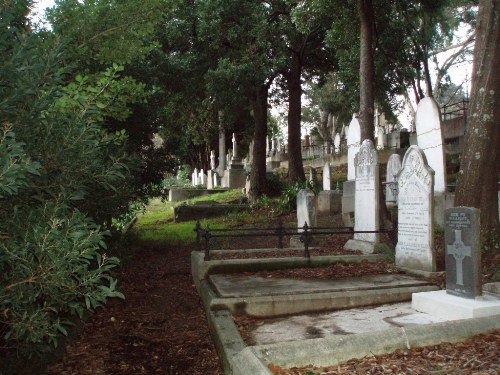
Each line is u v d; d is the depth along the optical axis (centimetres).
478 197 862
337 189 2011
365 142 1016
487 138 860
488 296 604
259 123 2370
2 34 395
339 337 452
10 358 499
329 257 903
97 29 621
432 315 610
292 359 420
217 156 4950
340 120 4259
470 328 488
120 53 646
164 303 820
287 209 1906
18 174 325
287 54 2073
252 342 542
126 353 599
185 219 2016
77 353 598
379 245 962
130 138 1219
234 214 1933
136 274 1028
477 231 588
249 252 1006
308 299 667
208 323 670
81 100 480
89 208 783
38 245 356
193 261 972
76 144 438
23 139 411
